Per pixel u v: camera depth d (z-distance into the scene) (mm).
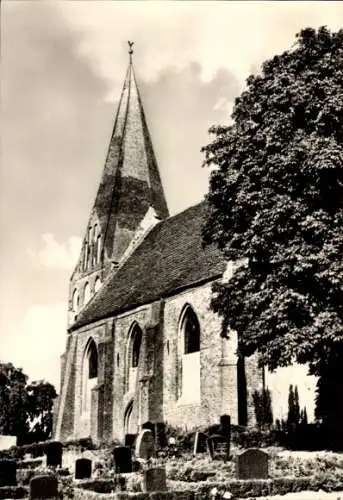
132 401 41250
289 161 23719
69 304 57281
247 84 27781
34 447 38906
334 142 23578
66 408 47812
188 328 37594
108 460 26094
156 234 51875
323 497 16656
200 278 36500
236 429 29984
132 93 61969
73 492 17422
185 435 30625
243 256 25750
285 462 21047
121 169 57719
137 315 42188
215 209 28797
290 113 25047
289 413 32344
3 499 17875
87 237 57719
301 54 26281
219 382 33281
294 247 23266
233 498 16875
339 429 25250
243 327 25844
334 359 23641
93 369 47500
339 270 22109
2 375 68250
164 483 16734
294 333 22203
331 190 24078
